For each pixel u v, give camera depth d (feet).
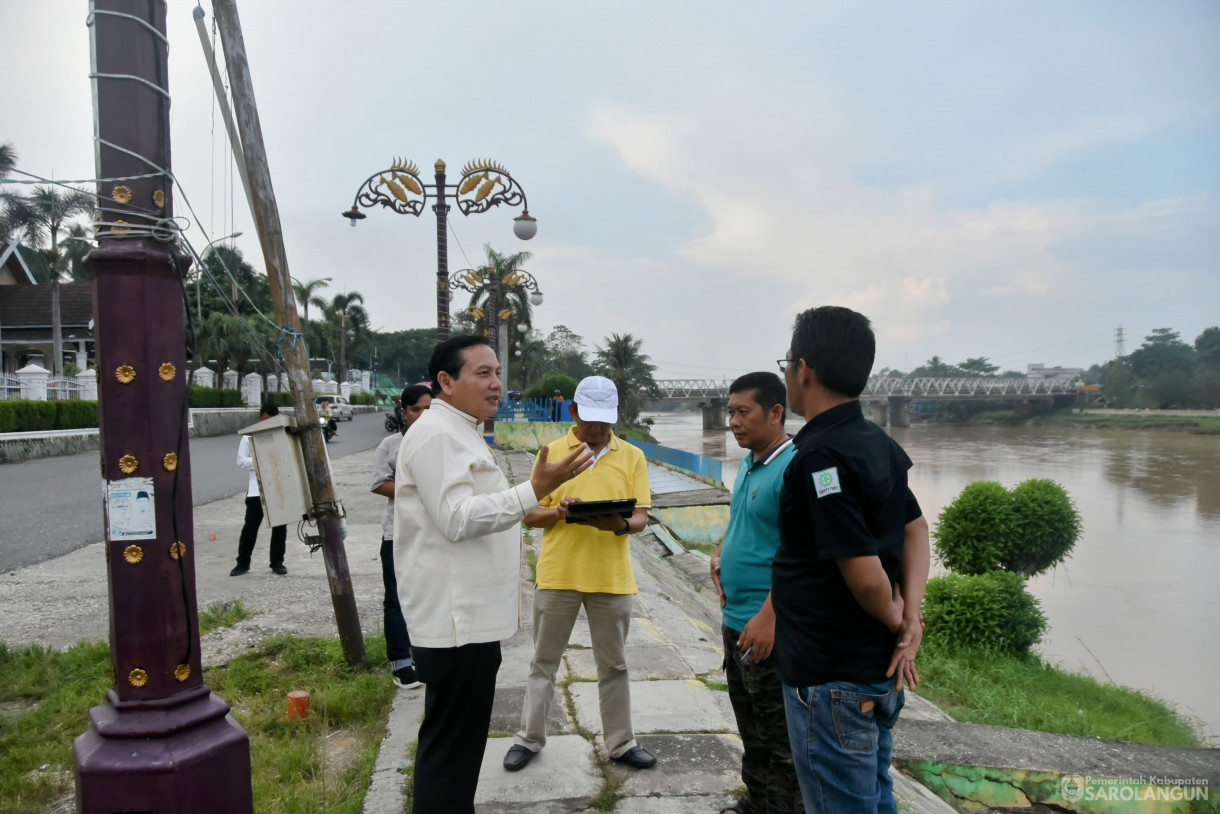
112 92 7.71
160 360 7.82
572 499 10.54
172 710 7.86
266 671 15.47
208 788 7.80
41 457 62.39
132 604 7.75
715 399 245.65
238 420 107.14
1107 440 185.47
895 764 14.44
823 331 7.03
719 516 48.73
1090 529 71.41
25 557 26.37
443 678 8.11
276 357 15.19
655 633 18.72
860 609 6.67
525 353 163.94
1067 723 22.38
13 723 13.15
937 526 37.58
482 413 8.46
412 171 33.78
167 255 7.84
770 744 8.73
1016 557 35.47
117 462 7.67
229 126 13.94
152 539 7.79
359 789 10.93
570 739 12.54
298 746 12.14
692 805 10.48
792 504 6.81
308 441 15.26
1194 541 65.77
